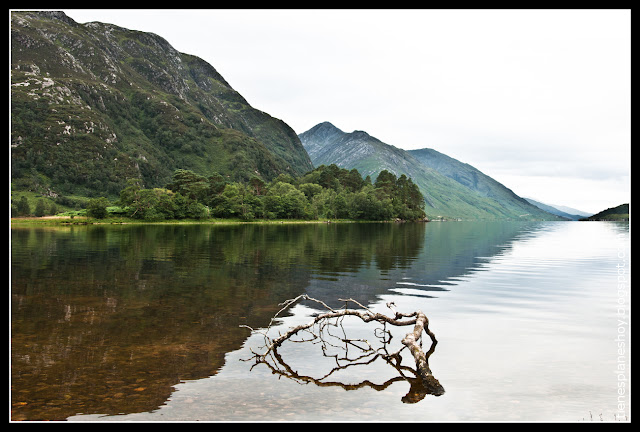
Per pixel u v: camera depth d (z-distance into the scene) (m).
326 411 10.66
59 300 23.14
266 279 30.56
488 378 12.81
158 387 12.00
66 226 131.75
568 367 13.61
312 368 13.67
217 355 14.73
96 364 13.70
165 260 41.16
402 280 30.58
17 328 17.80
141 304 22.36
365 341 16.41
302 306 22.23
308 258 44.31
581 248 61.94
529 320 19.41
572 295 25.23
